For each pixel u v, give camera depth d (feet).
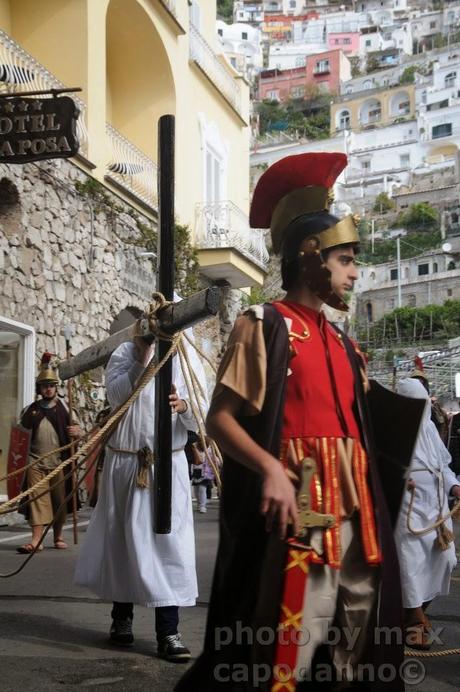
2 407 44.52
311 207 10.14
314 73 479.41
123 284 57.00
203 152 74.74
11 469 32.55
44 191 47.11
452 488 20.16
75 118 34.91
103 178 54.39
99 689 14.51
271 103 476.54
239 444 8.95
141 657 16.56
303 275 9.98
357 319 314.14
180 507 16.93
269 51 530.27
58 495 32.68
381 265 328.90
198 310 14.66
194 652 16.88
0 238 42.98
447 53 470.39
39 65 47.75
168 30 66.74
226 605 9.23
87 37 53.42
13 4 54.34
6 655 16.63
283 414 9.33
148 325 15.58
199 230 71.72
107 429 16.21
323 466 9.29
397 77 463.01
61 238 48.88
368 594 9.32
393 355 256.73
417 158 396.37
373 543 9.32
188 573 16.74
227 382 9.21
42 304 46.55
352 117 441.68
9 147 34.94
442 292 304.30
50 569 27.27
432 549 18.92
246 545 9.14
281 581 8.96
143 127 67.82
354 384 9.82
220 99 80.33
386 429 10.00
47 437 32.83
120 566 16.89
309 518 9.08
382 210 369.91
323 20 547.08
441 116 396.37
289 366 9.51
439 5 550.77
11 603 21.65
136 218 59.16
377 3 561.02
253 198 10.46
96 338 52.95
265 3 577.84
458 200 353.72
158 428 16.14
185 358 16.84
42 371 33.83
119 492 17.01
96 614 20.33
